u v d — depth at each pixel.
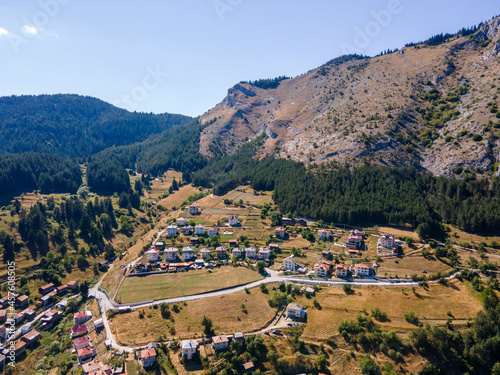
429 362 118.44
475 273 160.88
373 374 116.12
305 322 141.38
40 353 136.50
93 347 134.12
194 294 166.00
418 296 151.88
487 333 119.00
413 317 136.75
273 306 153.38
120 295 168.25
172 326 142.12
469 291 150.38
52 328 153.38
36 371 127.81
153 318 148.00
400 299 150.88
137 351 128.88
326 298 155.88
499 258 176.25
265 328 140.25
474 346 117.12
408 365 118.25
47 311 162.50
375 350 124.69
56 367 128.38
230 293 164.62
